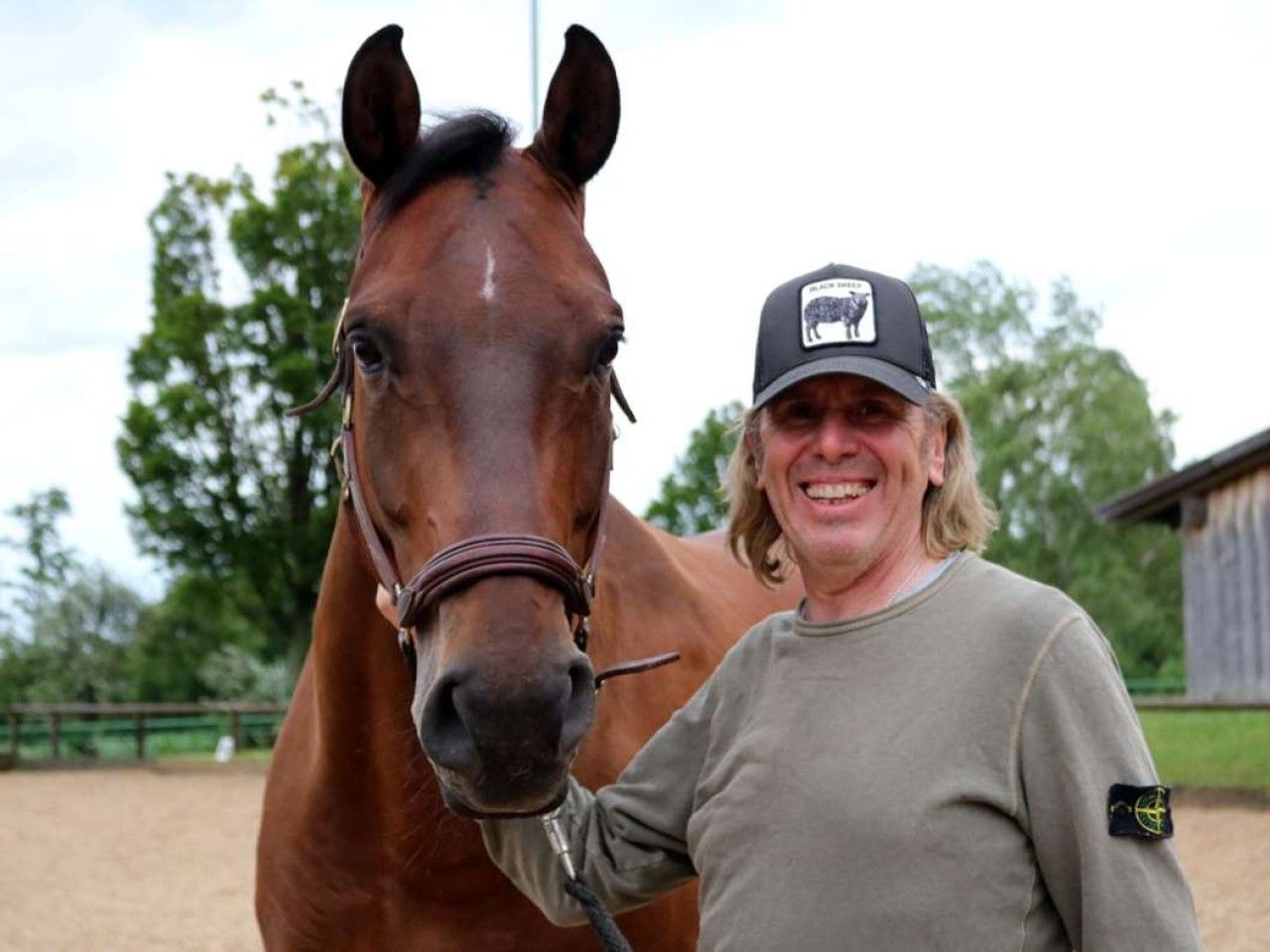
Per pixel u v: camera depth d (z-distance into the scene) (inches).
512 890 101.7
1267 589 613.3
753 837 76.1
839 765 73.8
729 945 75.4
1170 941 67.8
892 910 70.7
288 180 901.2
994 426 1390.3
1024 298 1562.5
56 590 1176.8
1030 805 71.4
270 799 112.9
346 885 104.0
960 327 1545.3
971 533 80.7
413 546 81.7
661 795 87.0
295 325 885.2
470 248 84.1
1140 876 68.6
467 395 80.0
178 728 914.1
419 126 92.8
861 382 78.7
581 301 83.8
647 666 88.3
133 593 1189.7
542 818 89.1
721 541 176.2
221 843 448.5
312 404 95.4
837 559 78.7
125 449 892.0
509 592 75.7
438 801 98.3
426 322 81.5
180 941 299.4
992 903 70.7
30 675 1132.5
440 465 80.0
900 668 75.0
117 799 578.2
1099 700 70.9
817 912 72.3
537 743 73.3
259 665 1063.6
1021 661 72.2
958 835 70.9
